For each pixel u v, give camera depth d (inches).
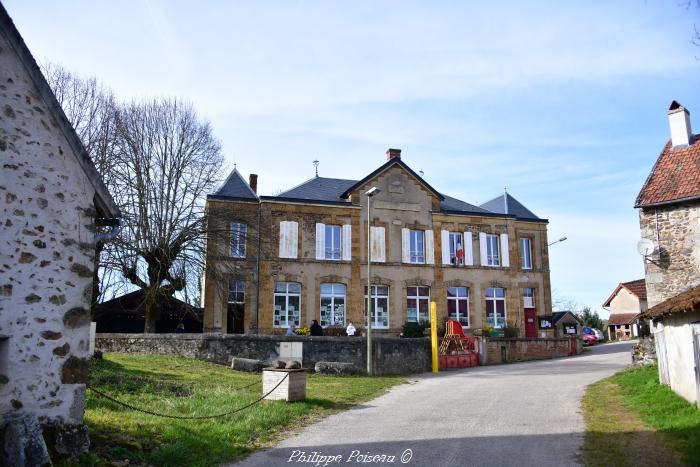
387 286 1200.2
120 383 481.7
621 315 2006.6
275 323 1117.1
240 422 390.9
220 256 1055.6
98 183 321.7
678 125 746.8
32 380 276.5
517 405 509.4
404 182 1248.2
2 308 270.7
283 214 1154.0
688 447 321.7
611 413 456.1
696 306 412.2
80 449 284.2
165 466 286.4
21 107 288.4
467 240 1275.8
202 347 754.2
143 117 1050.1
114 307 1141.1
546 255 1354.6
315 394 564.1
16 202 281.6
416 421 430.3
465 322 1245.7
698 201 657.6
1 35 281.9
